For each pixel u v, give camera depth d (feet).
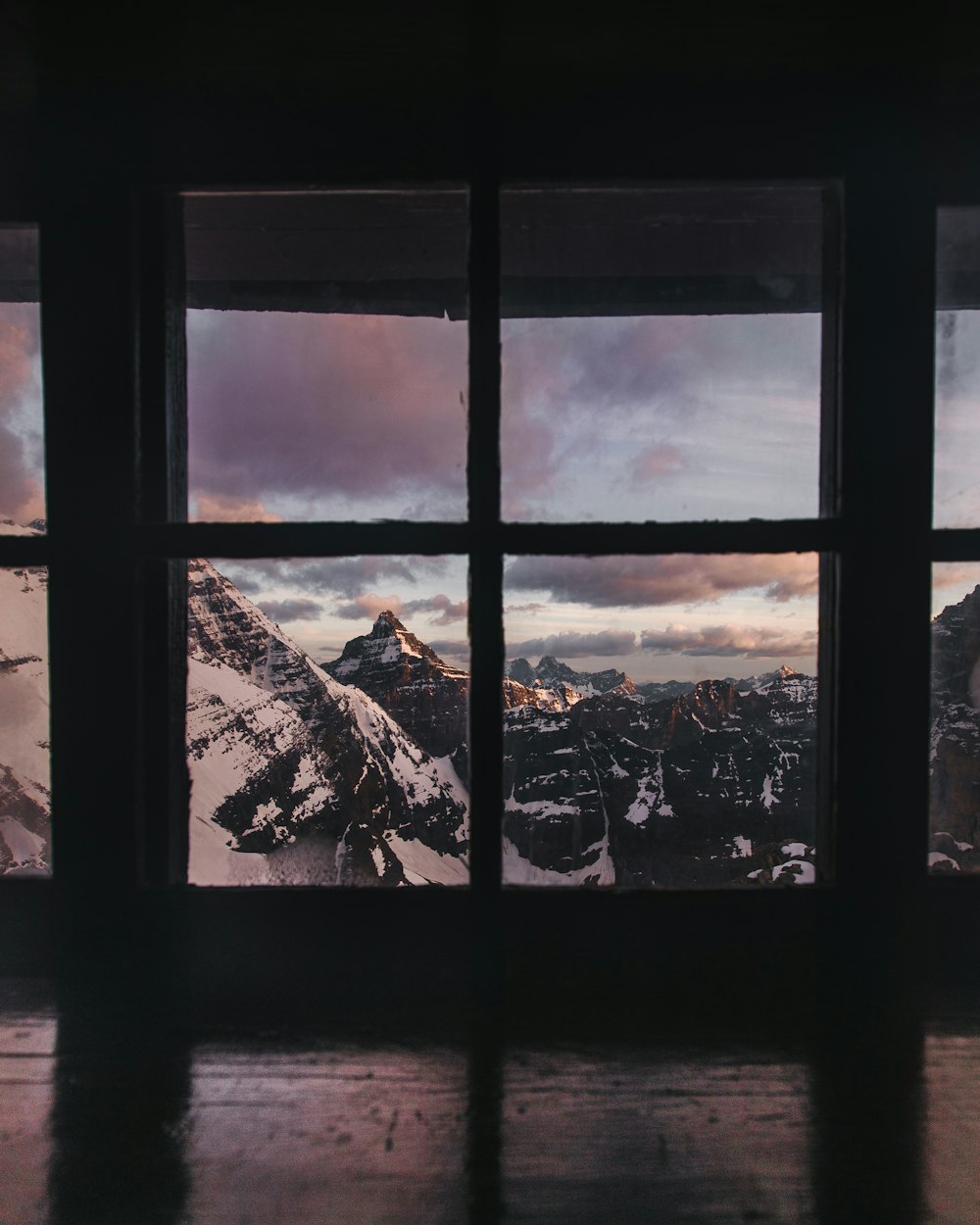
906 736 2.32
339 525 2.32
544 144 2.36
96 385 2.39
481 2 2.06
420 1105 1.84
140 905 2.35
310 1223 1.54
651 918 2.30
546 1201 1.59
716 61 2.29
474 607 2.31
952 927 2.30
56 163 2.38
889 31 2.17
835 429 2.43
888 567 2.32
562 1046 2.04
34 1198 1.59
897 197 2.33
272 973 2.31
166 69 2.31
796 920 2.30
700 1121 1.78
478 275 2.36
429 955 2.31
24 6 2.06
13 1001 2.24
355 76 2.33
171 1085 1.90
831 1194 1.61
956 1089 1.88
